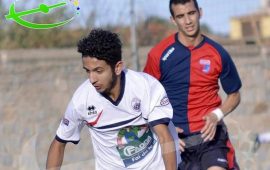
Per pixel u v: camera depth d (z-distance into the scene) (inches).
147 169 348.2
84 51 316.2
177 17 397.4
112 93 327.3
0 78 685.9
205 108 402.0
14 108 671.1
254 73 721.6
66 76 720.3
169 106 338.0
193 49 396.8
